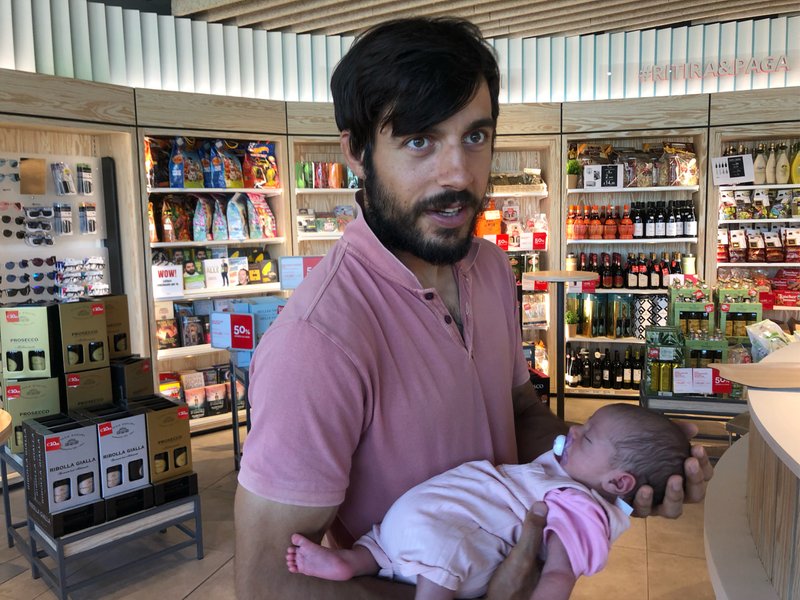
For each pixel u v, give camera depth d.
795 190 5.79
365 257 1.04
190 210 5.52
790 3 5.23
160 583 3.14
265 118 5.49
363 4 5.09
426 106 0.91
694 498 1.21
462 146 0.96
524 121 5.91
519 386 1.50
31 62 4.55
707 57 5.79
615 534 1.14
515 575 1.01
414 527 1.03
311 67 5.83
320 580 0.94
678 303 4.64
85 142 5.04
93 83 4.62
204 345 5.55
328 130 5.73
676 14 5.47
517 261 6.11
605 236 6.02
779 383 1.60
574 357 6.29
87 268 5.08
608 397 6.17
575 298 6.20
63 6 4.68
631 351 6.19
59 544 2.88
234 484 4.35
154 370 5.19
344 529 1.10
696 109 5.65
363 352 0.96
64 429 2.91
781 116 5.47
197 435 5.46
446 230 1.00
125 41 5.05
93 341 3.32
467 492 1.08
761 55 5.67
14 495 4.24
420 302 1.07
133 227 5.04
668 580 3.11
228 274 5.62
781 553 1.46
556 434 1.43
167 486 3.23
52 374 3.26
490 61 0.97
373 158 1.00
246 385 4.44
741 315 4.59
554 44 6.06
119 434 3.05
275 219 5.86
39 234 4.84
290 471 0.90
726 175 5.61
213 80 5.46
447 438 1.10
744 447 2.41
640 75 5.93
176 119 5.05
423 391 1.06
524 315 6.20
